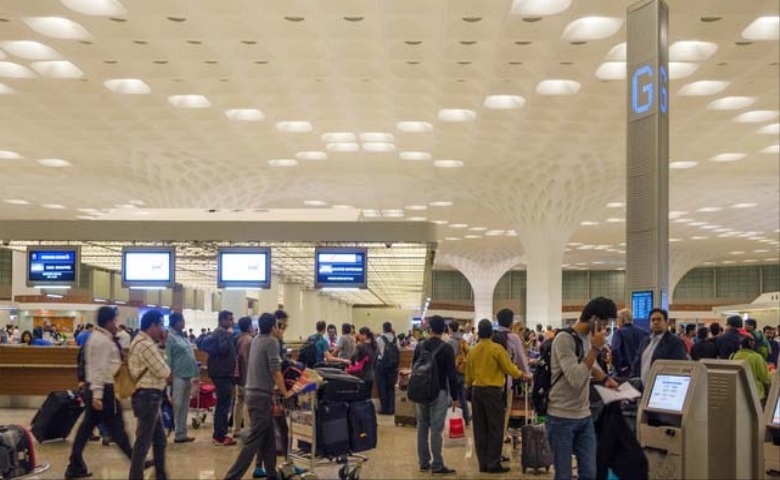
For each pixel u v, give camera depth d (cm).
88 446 1031
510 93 1716
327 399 809
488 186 2748
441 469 855
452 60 1491
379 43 1403
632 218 900
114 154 2356
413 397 849
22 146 2255
